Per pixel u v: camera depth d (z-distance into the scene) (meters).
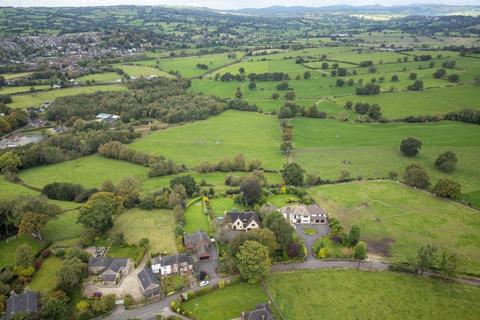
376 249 126.12
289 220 144.00
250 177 162.12
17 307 93.94
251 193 154.25
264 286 109.06
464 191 163.12
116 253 125.12
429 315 98.06
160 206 154.25
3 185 177.00
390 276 112.75
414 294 105.31
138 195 160.12
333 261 120.31
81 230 138.88
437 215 145.12
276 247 119.00
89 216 132.00
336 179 181.00
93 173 194.38
